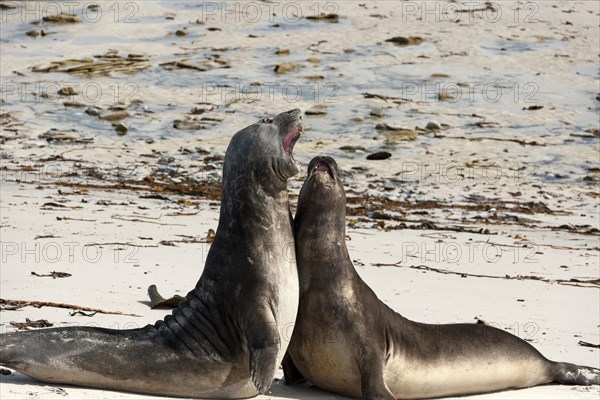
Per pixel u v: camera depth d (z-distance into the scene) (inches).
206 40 5059.1
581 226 2812.5
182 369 1104.8
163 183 3223.4
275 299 1109.1
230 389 1130.7
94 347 1079.0
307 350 1156.5
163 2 5516.7
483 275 1996.8
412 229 2596.0
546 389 1268.5
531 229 2726.4
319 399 1149.1
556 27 5305.1
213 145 3831.2
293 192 3154.5
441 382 1196.5
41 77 4530.0
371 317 1141.7
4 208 2495.1
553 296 1824.6
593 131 4124.0
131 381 1095.0
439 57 4889.3
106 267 1828.2
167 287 1681.8
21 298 1533.0
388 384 1170.6
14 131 3858.3
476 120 4205.2
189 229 2347.4
